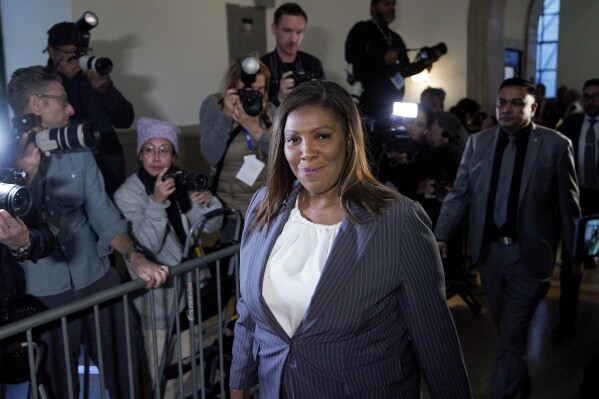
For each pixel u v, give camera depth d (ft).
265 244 4.90
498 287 9.42
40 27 13.83
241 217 9.50
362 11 22.89
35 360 6.40
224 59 18.53
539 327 13.16
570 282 12.28
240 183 9.53
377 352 4.58
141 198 8.35
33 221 6.15
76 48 9.82
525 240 8.96
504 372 9.13
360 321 4.45
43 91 6.84
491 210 9.27
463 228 14.44
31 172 6.31
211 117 9.61
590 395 7.66
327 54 22.40
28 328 5.44
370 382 4.57
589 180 14.39
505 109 8.92
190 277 7.48
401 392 4.74
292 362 4.65
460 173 9.82
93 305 6.12
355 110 4.70
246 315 5.39
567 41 41.09
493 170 9.28
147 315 8.30
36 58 13.96
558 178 9.00
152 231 8.12
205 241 17.28
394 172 13.21
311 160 4.54
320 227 4.76
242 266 5.14
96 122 10.16
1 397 6.93
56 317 5.68
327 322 4.47
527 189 8.96
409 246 4.49
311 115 4.53
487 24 24.17
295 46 11.59
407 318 4.67
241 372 5.43
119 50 15.19
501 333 9.29
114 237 7.35
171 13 16.62
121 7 15.11
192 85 17.48
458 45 24.61
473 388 10.48
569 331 12.56
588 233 7.57
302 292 4.61
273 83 11.21
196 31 17.48
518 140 9.14
